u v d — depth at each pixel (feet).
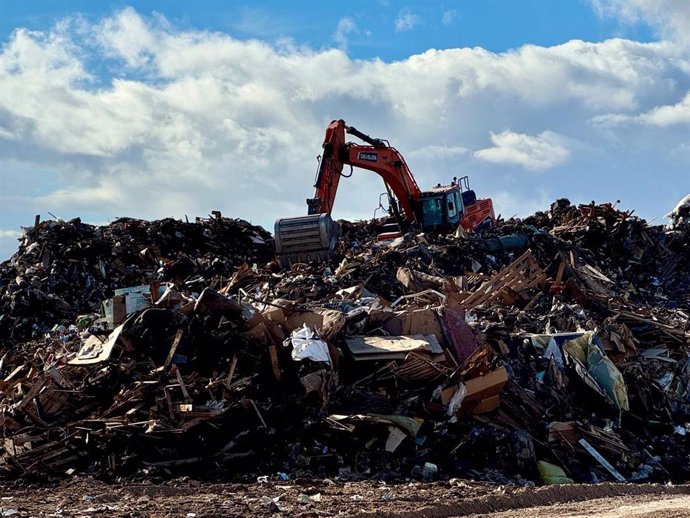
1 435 60.03
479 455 58.90
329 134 135.64
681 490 56.70
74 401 61.16
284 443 57.41
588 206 142.00
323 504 45.60
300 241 117.91
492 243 122.52
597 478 60.90
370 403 60.85
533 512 45.01
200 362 63.05
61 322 101.40
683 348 85.92
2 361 80.89
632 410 72.23
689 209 144.46
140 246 118.42
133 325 65.41
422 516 43.06
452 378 62.85
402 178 138.92
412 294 94.38
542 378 70.69
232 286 102.32
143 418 58.29
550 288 99.35
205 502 45.78
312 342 62.80
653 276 127.13
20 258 114.52
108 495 48.67
